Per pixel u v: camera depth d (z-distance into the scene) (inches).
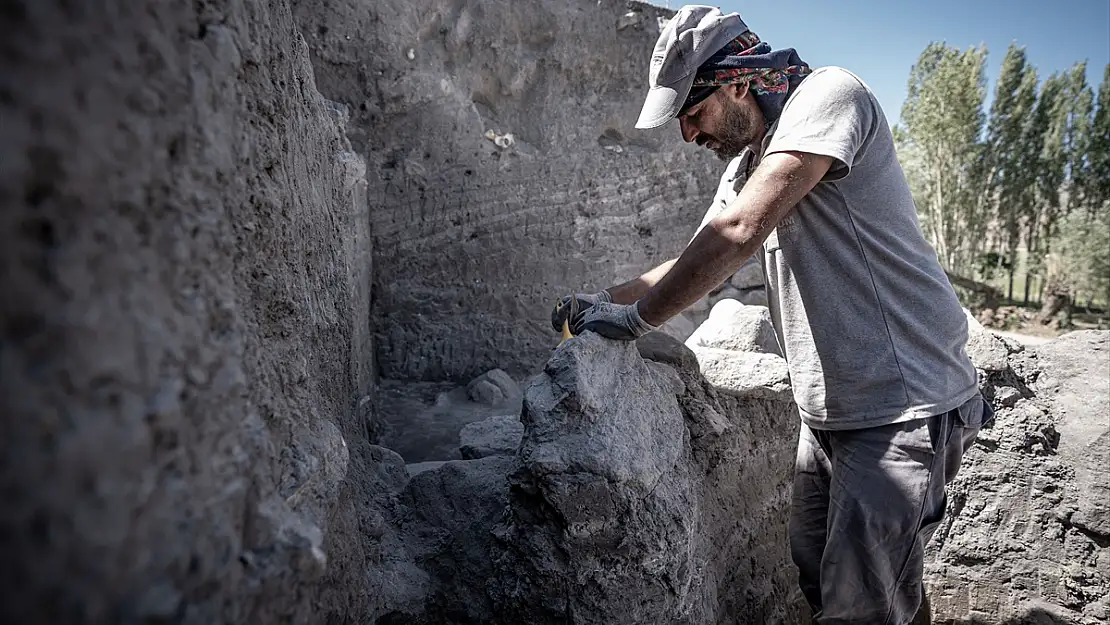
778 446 61.9
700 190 126.0
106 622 18.0
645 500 40.5
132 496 18.9
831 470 49.8
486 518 49.7
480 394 108.5
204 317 23.6
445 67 105.6
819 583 52.1
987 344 74.5
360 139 103.7
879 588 45.3
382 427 97.9
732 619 56.8
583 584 40.4
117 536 18.3
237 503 23.5
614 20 112.0
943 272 46.5
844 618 47.2
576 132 115.9
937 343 43.8
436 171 109.1
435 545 50.4
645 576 41.0
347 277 62.2
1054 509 72.0
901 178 44.3
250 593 22.9
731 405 56.8
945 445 44.4
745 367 58.4
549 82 112.5
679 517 42.6
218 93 25.9
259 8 32.8
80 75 18.9
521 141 114.0
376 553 47.8
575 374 40.7
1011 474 74.2
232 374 24.8
